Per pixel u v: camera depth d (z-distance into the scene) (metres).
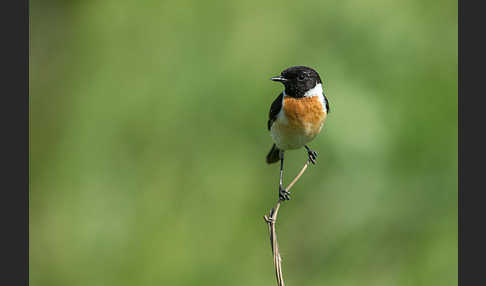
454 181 14.00
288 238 14.42
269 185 13.88
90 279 13.30
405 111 14.00
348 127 13.67
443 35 14.32
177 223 13.10
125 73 13.90
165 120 13.49
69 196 13.81
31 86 15.74
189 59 13.62
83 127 13.92
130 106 13.62
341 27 14.04
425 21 14.35
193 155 13.45
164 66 13.69
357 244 14.40
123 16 14.25
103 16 14.40
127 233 13.30
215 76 13.46
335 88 13.66
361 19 14.08
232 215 13.18
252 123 13.46
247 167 13.54
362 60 14.04
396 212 14.28
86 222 13.52
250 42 13.59
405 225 14.27
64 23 16.64
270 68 13.44
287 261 14.45
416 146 14.07
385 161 14.02
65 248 13.66
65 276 13.54
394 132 13.94
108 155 13.70
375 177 14.04
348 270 14.35
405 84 14.07
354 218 14.28
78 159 13.89
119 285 13.10
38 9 17.03
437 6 14.46
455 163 13.99
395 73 14.05
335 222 14.38
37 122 15.11
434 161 14.15
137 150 13.61
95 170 13.71
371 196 14.16
